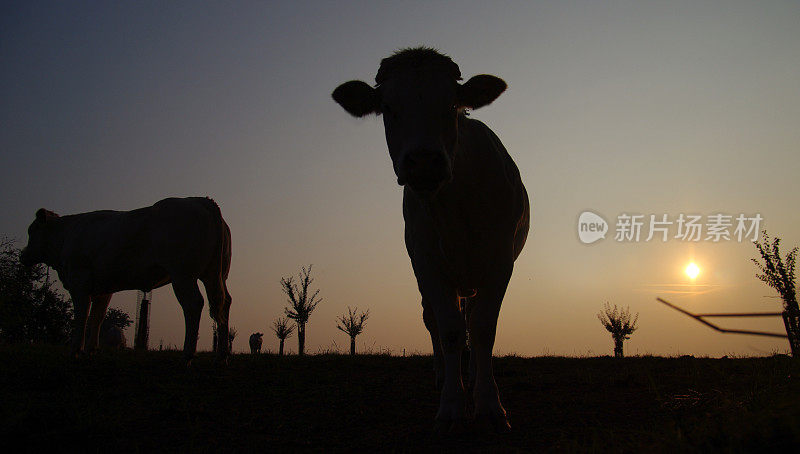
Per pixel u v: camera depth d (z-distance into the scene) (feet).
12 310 67.21
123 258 30.68
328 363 29.30
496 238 16.26
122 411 17.61
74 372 23.90
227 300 30.63
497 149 17.39
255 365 28.40
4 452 13.69
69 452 13.78
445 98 14.29
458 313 15.70
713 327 7.31
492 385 15.25
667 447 11.12
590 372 25.44
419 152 13.19
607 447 12.44
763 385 18.29
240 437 15.14
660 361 30.40
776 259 25.05
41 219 35.88
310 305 71.56
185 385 22.08
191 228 28.86
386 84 14.80
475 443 13.87
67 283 32.24
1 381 22.04
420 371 26.76
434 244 16.03
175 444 14.52
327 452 13.78
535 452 12.75
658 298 7.73
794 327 16.44
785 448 9.74
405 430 15.47
